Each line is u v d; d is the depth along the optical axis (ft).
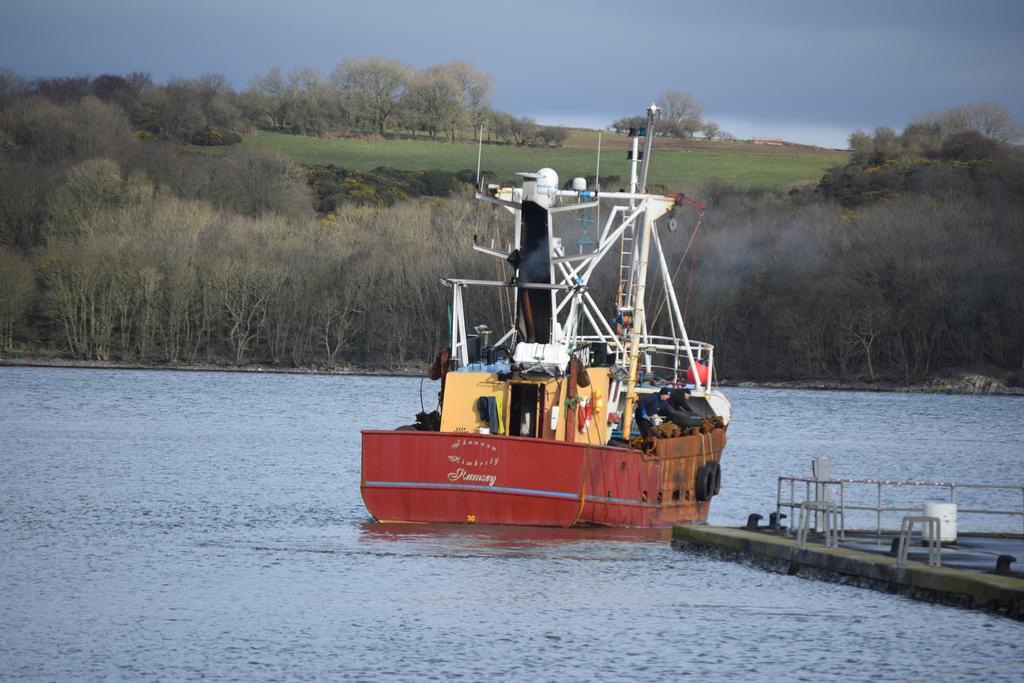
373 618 339.98
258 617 339.98
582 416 452.76
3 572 392.06
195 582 378.94
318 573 391.04
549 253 460.55
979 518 548.31
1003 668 300.40
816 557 379.35
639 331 494.18
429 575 387.14
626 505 448.65
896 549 376.89
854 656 309.42
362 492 440.45
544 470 430.61
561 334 471.62
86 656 304.91
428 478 435.53
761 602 354.13
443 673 296.51
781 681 293.64
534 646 317.22
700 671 299.58
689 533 426.10
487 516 435.53
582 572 390.63
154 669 295.89
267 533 466.29
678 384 535.19
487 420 446.19
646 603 354.74
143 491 589.73
